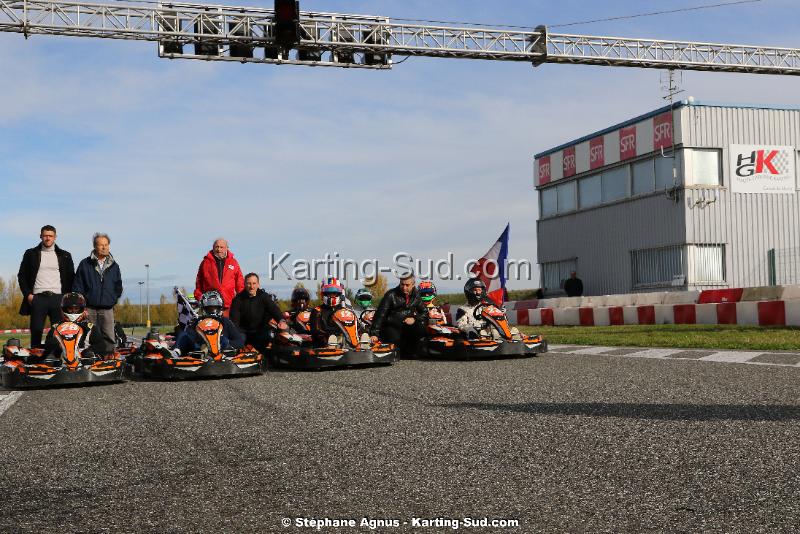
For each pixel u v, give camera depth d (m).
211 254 10.13
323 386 7.08
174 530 2.78
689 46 22.67
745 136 22.19
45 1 17.67
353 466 3.68
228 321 9.09
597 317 17.36
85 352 8.39
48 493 3.36
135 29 17.94
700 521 2.71
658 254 22.94
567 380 6.75
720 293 16.67
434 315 10.73
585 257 25.94
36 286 8.97
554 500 3.02
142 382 8.27
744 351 8.94
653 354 9.11
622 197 24.25
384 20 19.50
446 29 20.09
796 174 22.53
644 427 4.37
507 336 9.57
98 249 8.95
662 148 22.34
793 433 4.06
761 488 3.08
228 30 18.55
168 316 66.19
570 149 26.50
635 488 3.15
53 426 5.29
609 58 21.53
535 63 21.17
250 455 4.01
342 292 9.62
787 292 15.07
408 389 6.57
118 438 4.68
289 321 10.55
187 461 3.92
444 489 3.23
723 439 3.98
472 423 4.71
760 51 23.27
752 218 22.17
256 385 7.43
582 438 4.14
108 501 3.19
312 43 18.61
